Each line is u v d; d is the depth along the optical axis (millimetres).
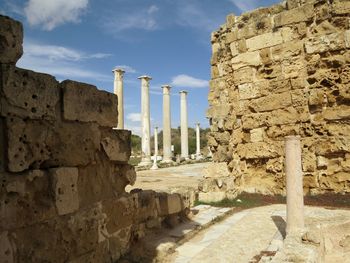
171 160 42062
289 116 12453
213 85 14742
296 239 6758
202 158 50375
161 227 8125
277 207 11000
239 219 9609
